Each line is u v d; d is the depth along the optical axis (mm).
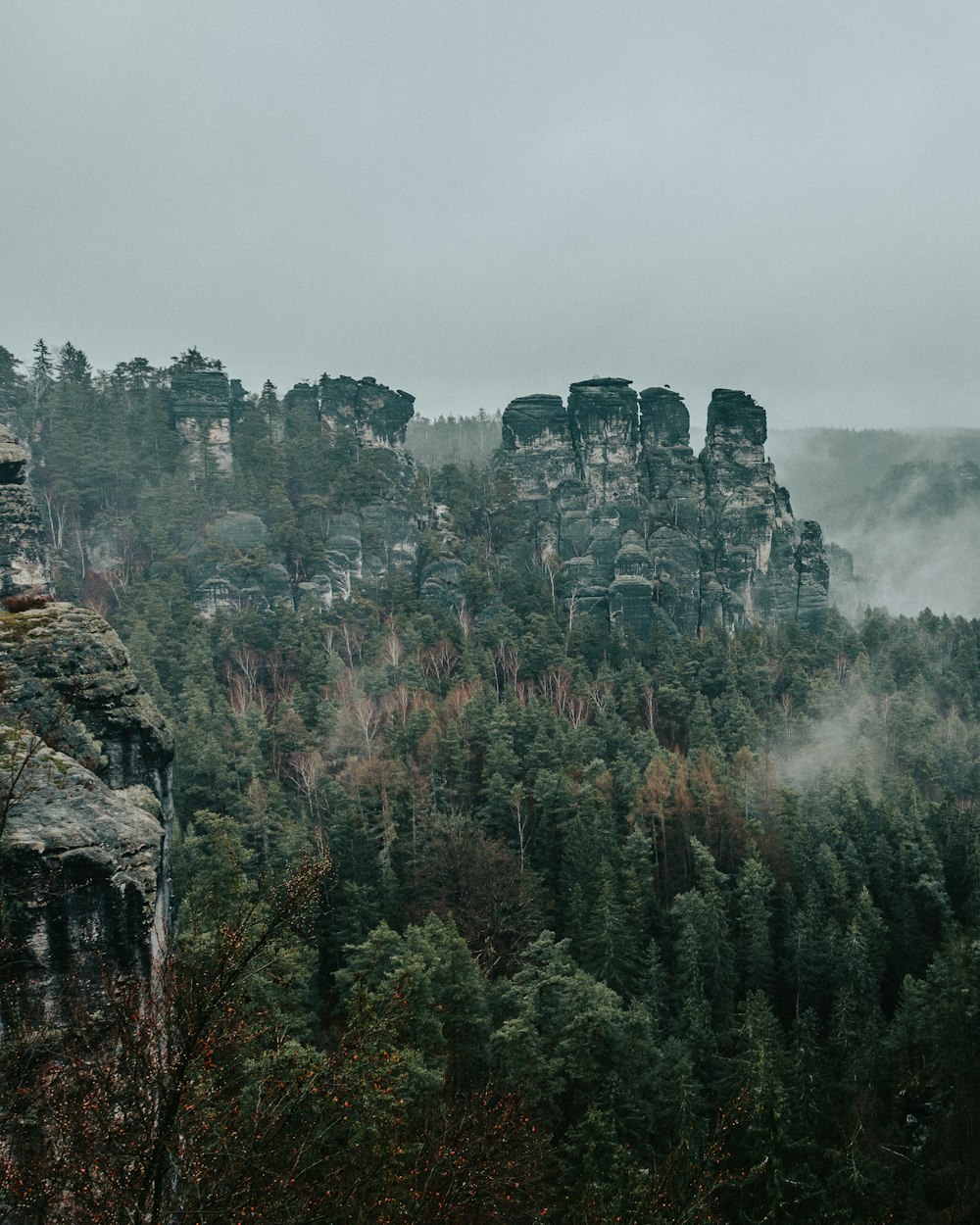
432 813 75625
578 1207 31969
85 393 156250
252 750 84500
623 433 160000
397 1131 20656
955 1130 48344
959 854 77500
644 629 136500
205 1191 15664
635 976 63438
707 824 77625
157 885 26250
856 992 61750
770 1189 42938
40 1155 15867
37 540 49219
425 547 143875
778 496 164875
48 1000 21812
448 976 44969
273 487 144750
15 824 22812
